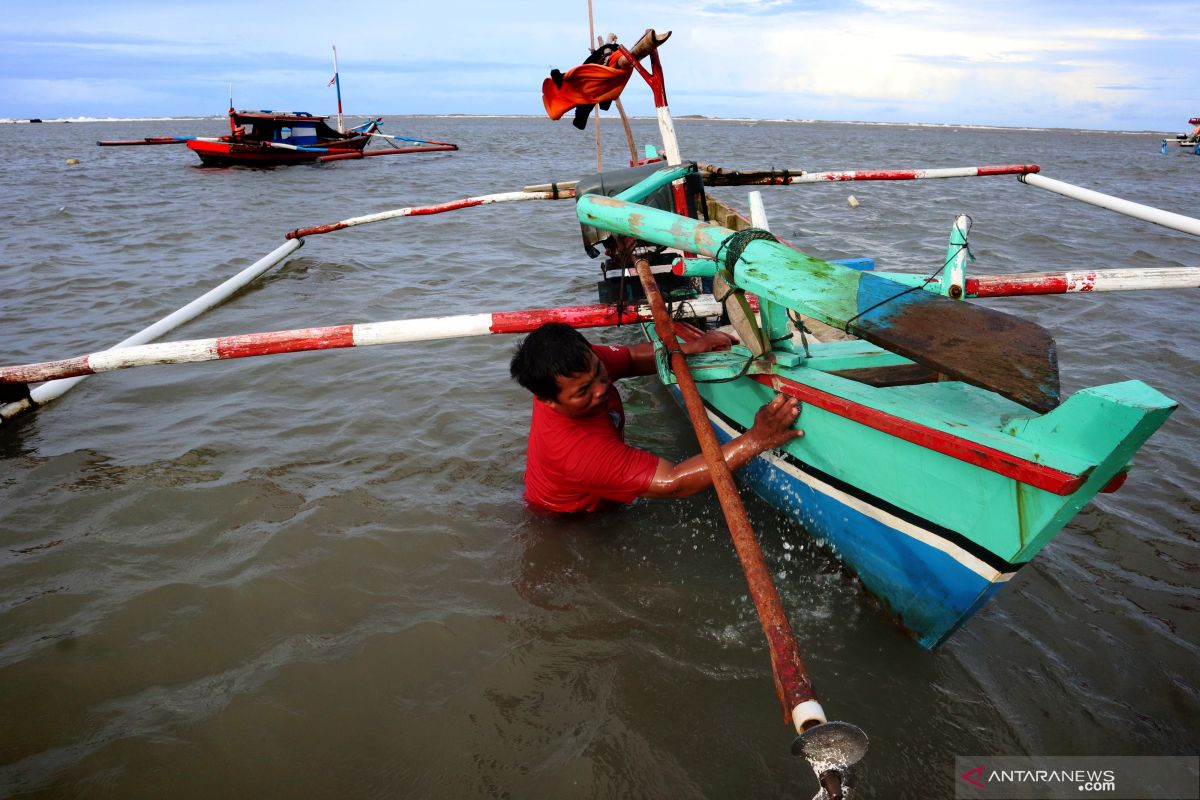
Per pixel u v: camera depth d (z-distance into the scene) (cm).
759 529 323
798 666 180
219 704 234
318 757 216
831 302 224
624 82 453
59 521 336
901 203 1251
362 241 988
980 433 205
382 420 438
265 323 624
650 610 276
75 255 892
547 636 264
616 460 287
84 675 246
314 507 345
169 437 420
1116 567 297
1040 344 193
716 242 277
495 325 400
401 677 246
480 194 1530
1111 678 240
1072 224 1005
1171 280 391
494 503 350
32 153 3119
